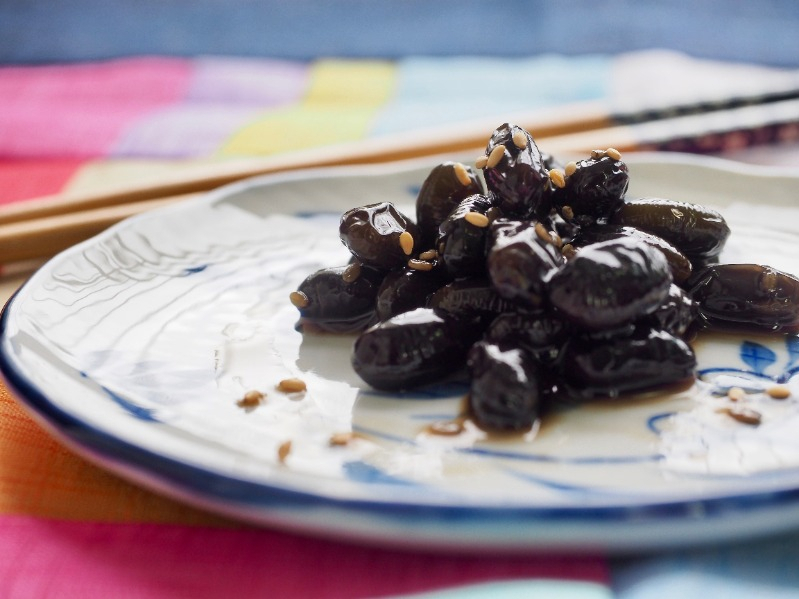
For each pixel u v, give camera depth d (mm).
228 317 205
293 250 230
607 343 176
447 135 291
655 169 248
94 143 334
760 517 146
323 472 161
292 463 163
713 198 240
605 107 312
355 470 162
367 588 151
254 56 459
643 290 172
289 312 207
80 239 252
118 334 196
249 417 174
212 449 163
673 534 146
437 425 172
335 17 477
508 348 174
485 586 147
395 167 253
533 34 465
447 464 163
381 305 194
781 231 228
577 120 303
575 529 145
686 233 199
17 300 193
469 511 145
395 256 195
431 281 194
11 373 173
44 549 160
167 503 167
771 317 194
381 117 364
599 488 157
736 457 163
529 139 195
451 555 154
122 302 206
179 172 284
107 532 163
